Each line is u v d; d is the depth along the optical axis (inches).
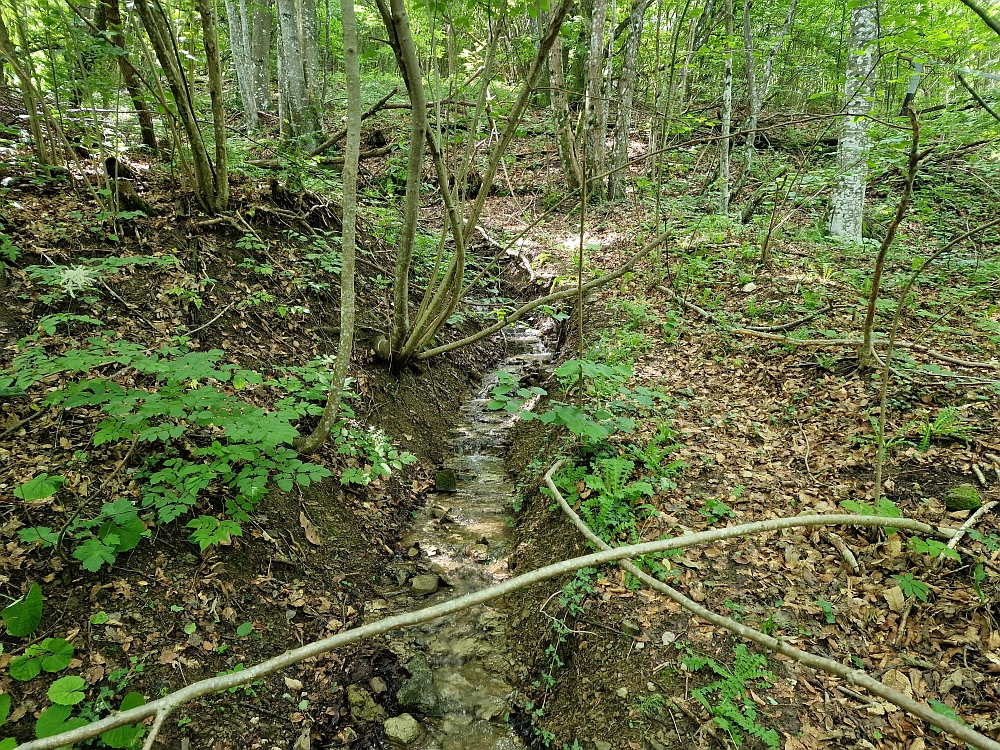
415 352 219.8
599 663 113.6
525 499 176.6
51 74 191.9
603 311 259.4
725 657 105.3
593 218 392.8
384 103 287.9
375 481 174.7
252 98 462.0
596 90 388.8
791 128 451.8
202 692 54.8
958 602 104.7
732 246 294.2
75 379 139.3
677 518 135.9
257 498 128.4
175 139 196.1
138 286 169.9
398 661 127.1
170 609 111.8
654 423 171.9
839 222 301.1
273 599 126.3
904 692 94.1
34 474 117.6
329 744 109.0
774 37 410.6
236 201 223.1
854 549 120.6
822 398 169.8
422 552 161.0
